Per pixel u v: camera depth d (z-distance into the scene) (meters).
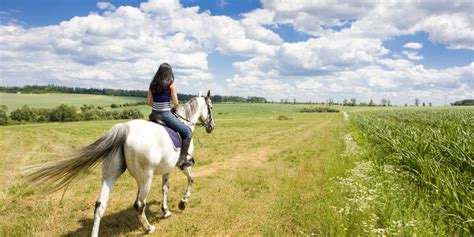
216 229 6.24
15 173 10.83
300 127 38.50
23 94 131.88
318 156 14.77
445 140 9.33
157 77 5.82
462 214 5.38
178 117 6.57
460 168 7.78
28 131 30.50
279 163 13.35
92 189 9.00
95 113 73.06
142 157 5.08
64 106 69.06
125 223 6.45
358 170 8.62
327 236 5.55
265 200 8.00
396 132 15.01
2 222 6.36
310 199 7.71
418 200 6.73
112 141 4.89
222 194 8.52
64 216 6.77
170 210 7.28
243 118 67.81
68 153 4.68
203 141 22.59
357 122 32.94
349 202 6.61
